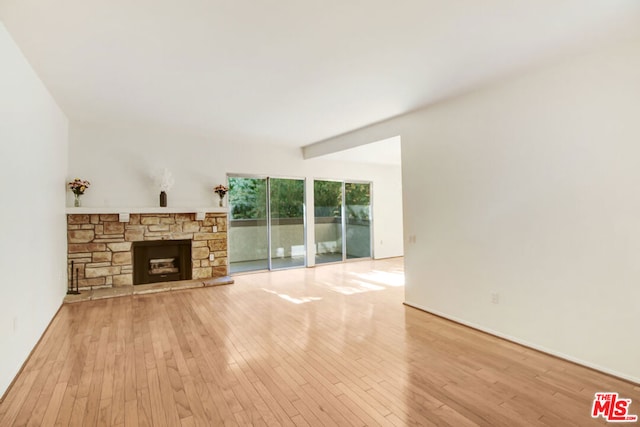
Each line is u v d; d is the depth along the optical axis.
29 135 2.96
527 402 2.25
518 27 2.35
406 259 4.48
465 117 3.71
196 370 2.70
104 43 2.59
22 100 2.75
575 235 2.81
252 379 2.56
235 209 6.49
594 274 2.71
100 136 5.21
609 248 2.62
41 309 3.36
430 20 2.27
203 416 2.11
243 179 6.57
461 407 2.20
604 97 2.63
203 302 4.64
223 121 4.89
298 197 7.26
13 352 2.52
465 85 3.45
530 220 3.12
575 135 2.80
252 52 2.75
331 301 4.69
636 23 2.29
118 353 3.01
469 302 3.68
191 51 2.72
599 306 2.68
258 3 2.07
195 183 5.98
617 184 2.57
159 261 5.64
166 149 5.72
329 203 7.71
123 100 3.96
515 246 3.24
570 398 2.30
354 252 8.20
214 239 5.97
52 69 3.06
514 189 3.24
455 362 2.84
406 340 3.31
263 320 3.90
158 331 3.54
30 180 2.98
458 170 3.79
